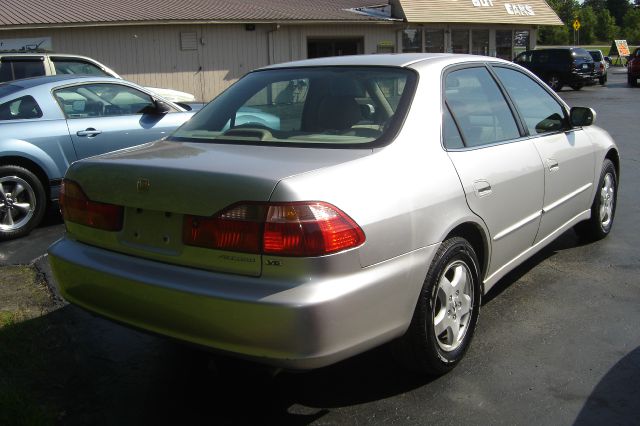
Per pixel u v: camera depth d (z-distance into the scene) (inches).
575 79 1043.3
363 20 862.5
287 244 102.8
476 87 156.1
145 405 126.1
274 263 103.5
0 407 117.3
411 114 131.3
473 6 1037.2
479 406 123.1
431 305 124.6
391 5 951.6
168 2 827.4
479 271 141.2
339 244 104.9
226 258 106.9
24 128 249.3
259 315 102.3
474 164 139.5
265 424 119.3
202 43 761.0
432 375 133.6
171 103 292.7
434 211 123.9
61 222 272.7
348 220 107.1
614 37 3548.2
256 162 115.3
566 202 187.3
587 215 210.2
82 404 126.2
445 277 130.4
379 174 116.6
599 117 637.3
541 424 116.7
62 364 142.2
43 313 168.9
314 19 817.5
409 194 119.0
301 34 831.7
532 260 207.8
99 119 267.9
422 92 136.7
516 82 175.2
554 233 185.0
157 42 734.5
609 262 204.2
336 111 136.6
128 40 717.3
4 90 262.5
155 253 115.4
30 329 157.4
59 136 255.8
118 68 717.9
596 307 169.0
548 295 177.8
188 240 110.7
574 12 3518.7
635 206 278.2
